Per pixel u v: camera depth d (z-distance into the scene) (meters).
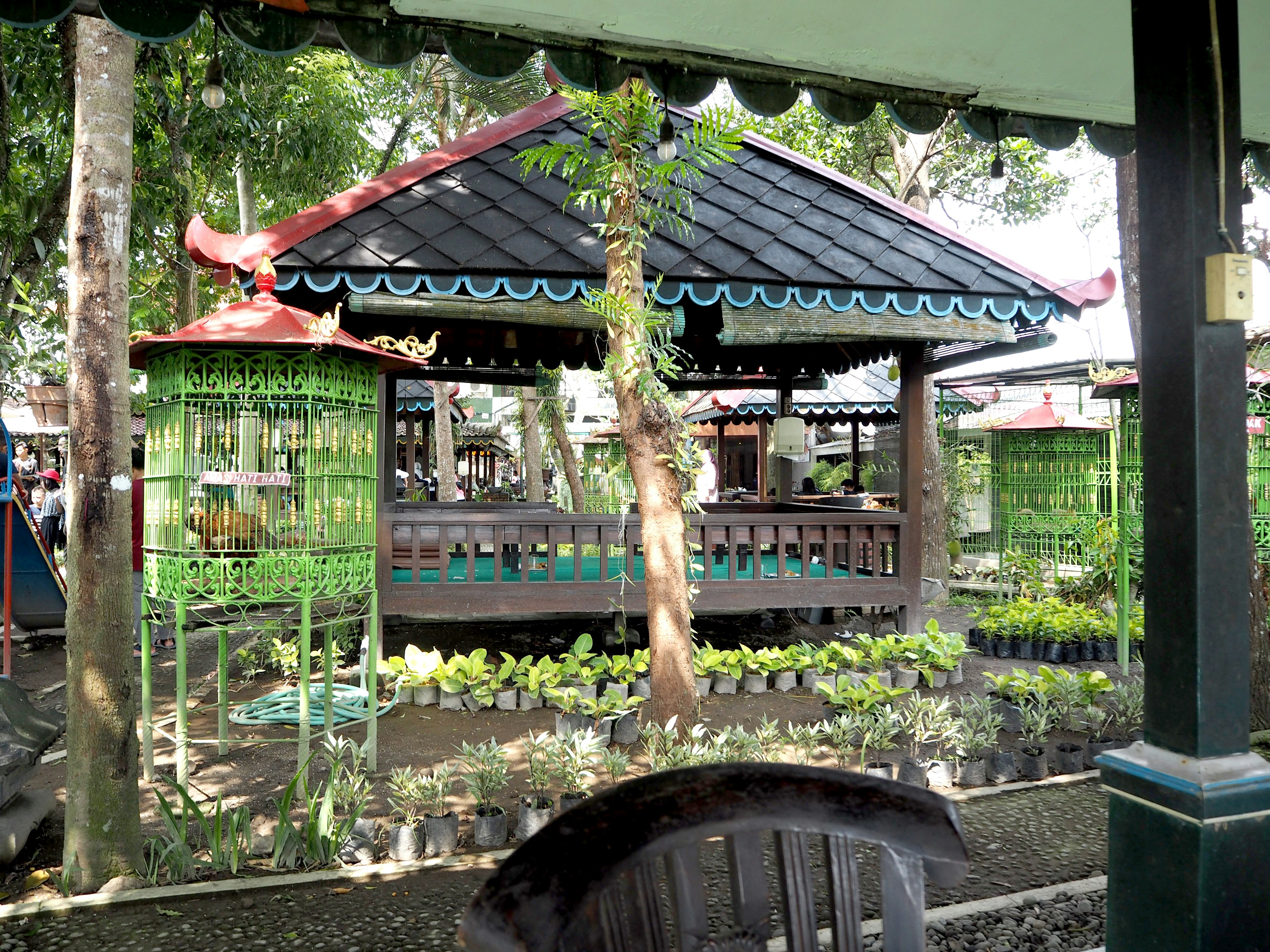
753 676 6.78
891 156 14.01
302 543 4.47
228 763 5.11
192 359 4.31
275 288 5.47
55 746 5.44
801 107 13.26
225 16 2.66
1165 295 2.24
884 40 3.06
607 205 4.52
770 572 8.85
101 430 3.46
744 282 6.70
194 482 4.41
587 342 10.04
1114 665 8.01
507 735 5.63
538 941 0.91
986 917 3.24
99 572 3.48
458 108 14.79
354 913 3.28
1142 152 2.30
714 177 7.59
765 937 1.09
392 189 6.57
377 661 5.98
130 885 3.46
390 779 4.82
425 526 7.00
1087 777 4.88
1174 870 2.16
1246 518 2.22
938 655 7.00
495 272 6.18
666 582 4.55
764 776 1.13
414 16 2.81
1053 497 13.27
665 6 2.76
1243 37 2.96
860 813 1.14
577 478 15.84
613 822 1.02
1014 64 3.28
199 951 3.01
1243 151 3.92
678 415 4.67
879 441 14.99
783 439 10.45
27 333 10.02
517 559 9.30
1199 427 2.16
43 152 7.92
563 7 2.76
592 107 4.34
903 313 7.00
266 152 10.35
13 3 2.46
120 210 3.53
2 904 3.36
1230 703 2.18
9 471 5.86
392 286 6.07
